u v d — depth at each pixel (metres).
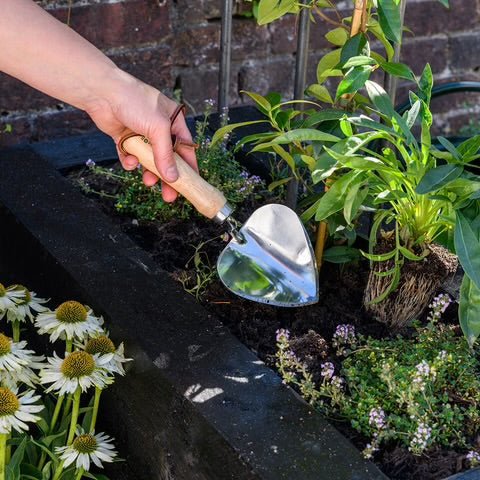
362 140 1.24
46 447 1.34
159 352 1.26
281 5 1.36
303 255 1.33
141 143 1.28
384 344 1.29
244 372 1.24
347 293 1.40
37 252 1.46
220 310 1.37
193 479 1.22
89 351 1.31
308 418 1.18
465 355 1.26
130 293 1.36
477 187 1.20
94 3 1.89
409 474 1.14
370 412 1.17
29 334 1.55
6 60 1.24
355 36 1.31
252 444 1.14
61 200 1.55
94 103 1.27
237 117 1.81
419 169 1.24
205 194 1.29
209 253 1.48
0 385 1.32
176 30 2.02
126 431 1.35
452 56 2.31
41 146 1.72
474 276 1.16
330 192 1.25
